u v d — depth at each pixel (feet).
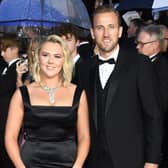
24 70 19.80
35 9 22.35
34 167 15.02
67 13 22.59
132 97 15.56
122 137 15.46
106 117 15.53
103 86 15.80
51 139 15.07
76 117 15.21
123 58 15.87
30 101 15.11
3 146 18.17
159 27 20.80
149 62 15.94
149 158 15.48
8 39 22.59
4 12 22.65
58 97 15.20
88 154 15.79
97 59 16.20
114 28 15.71
